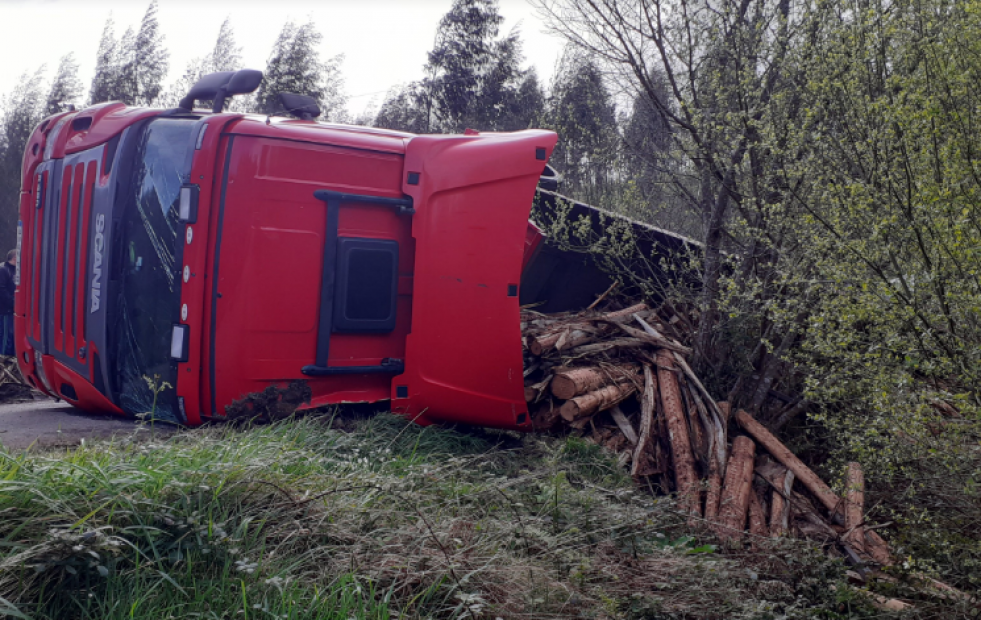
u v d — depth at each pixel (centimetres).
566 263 790
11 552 257
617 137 778
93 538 263
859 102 462
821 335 416
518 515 388
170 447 364
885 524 479
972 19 395
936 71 409
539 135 588
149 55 2762
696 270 724
